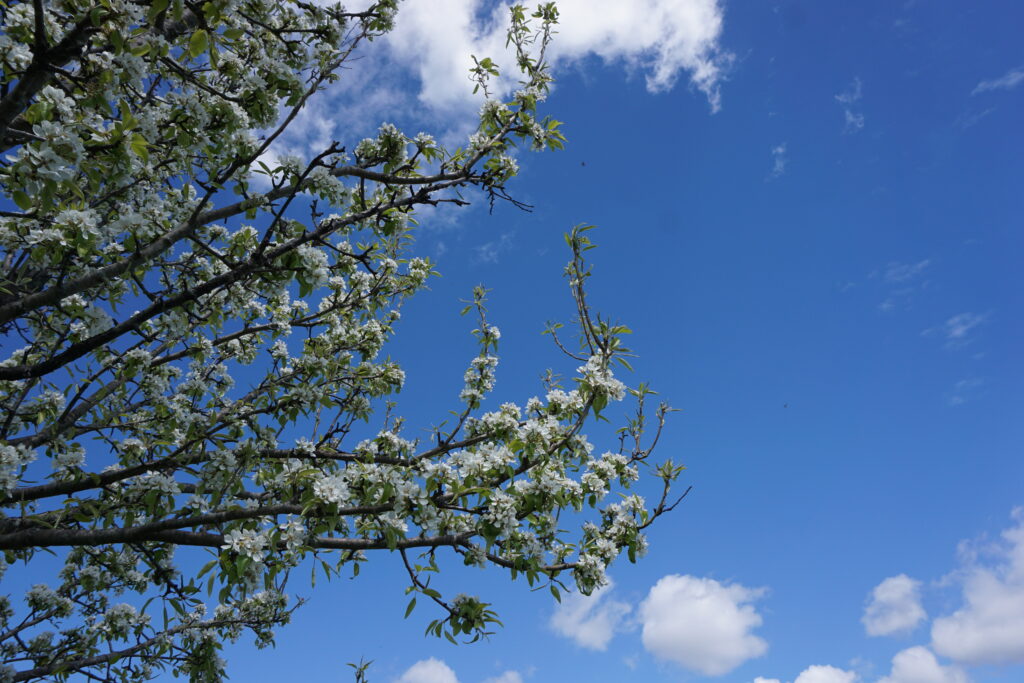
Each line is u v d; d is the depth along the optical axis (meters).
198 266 6.34
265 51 5.36
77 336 5.72
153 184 5.80
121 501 5.21
